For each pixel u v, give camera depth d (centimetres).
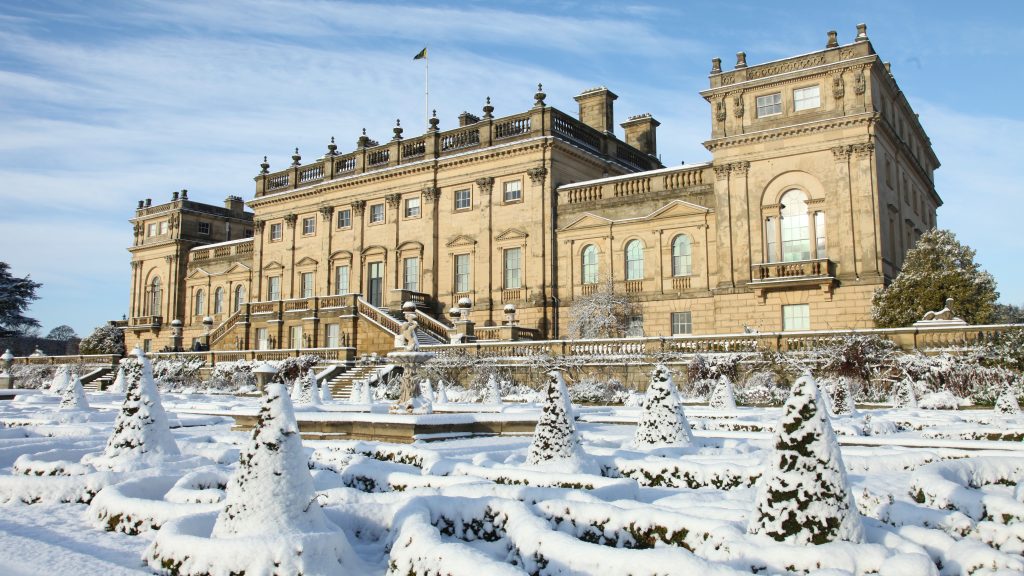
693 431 1920
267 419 903
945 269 3450
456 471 1329
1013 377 2662
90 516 1130
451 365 3925
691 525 830
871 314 3538
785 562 740
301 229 5800
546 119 4612
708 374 3291
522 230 4641
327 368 4344
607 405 3212
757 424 2064
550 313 4497
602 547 761
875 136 3681
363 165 5441
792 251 3797
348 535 993
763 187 3869
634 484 1147
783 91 3872
